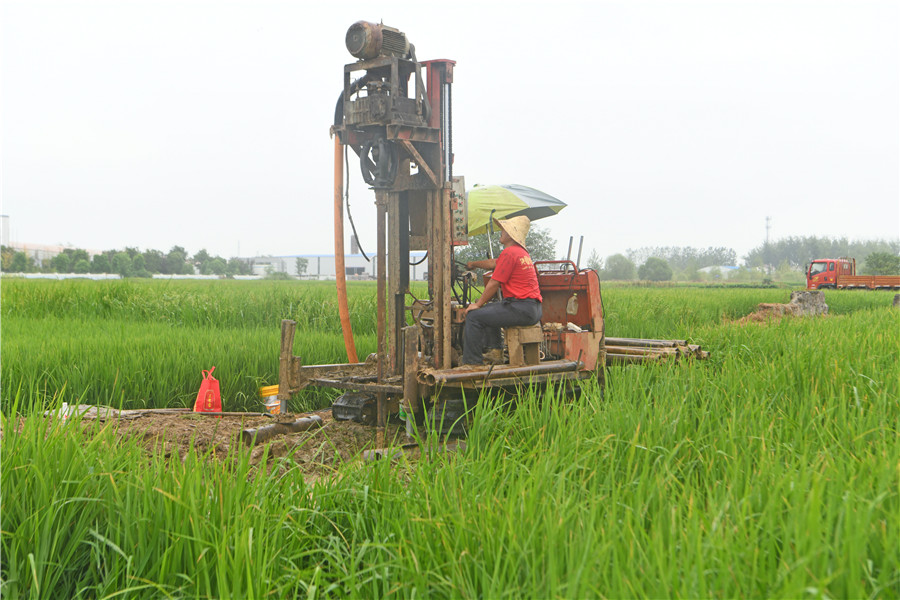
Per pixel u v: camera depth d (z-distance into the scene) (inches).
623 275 4256.9
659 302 815.1
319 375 305.0
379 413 276.4
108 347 379.2
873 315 571.2
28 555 133.9
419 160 269.6
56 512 140.7
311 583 128.6
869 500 131.2
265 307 662.5
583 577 107.3
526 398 250.1
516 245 283.6
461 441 248.4
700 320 736.3
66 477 152.0
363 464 184.7
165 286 816.9
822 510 132.8
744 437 183.5
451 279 290.4
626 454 183.0
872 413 199.6
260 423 309.3
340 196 303.1
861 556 112.7
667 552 118.9
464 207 290.0
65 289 717.9
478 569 125.1
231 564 129.9
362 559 144.4
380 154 272.2
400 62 270.1
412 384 252.7
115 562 134.5
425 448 198.1
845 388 250.2
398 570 130.8
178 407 353.4
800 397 246.7
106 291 716.7
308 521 158.2
